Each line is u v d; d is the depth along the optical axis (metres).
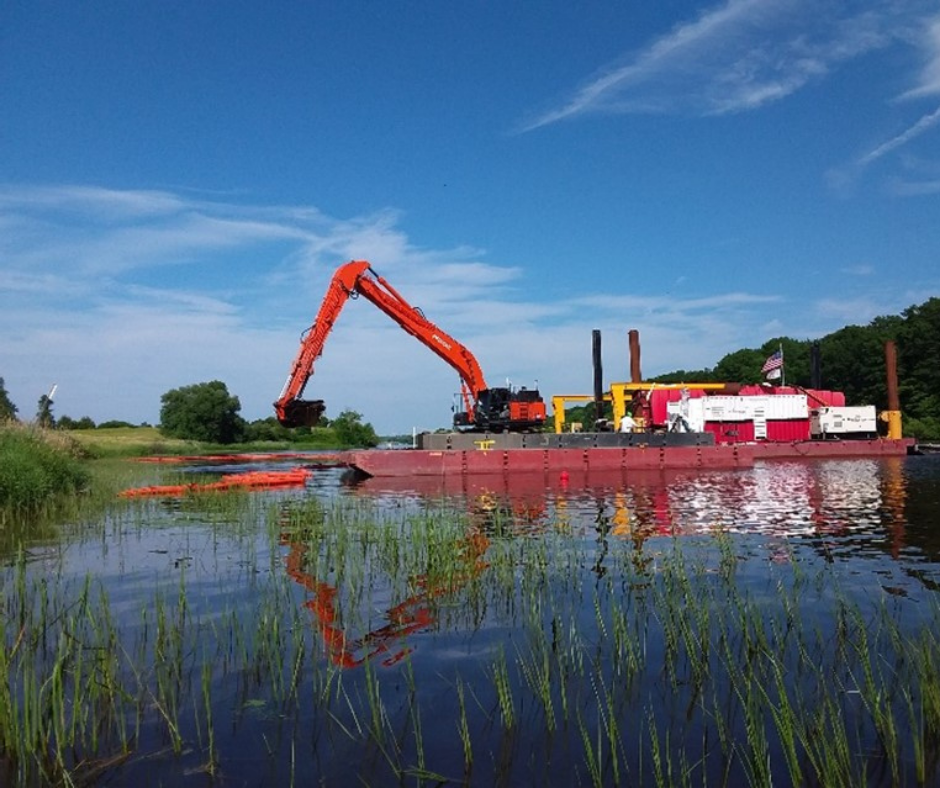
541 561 12.79
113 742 5.91
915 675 7.11
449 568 12.23
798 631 8.59
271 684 7.12
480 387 44.38
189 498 26.00
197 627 8.99
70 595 10.66
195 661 7.75
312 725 6.23
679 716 6.36
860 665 7.45
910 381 90.81
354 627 9.05
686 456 42.56
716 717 6.21
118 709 6.54
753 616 9.22
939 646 7.84
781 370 59.38
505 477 38.81
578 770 5.45
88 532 17.19
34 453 24.42
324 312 40.06
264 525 18.48
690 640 7.74
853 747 5.75
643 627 8.91
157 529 17.78
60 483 25.08
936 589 10.84
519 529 18.42
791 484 31.47
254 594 10.78
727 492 28.47
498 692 6.60
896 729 6.02
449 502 26.16
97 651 7.28
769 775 5.09
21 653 7.76
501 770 5.46
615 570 12.49
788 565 12.85
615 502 25.50
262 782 5.27
